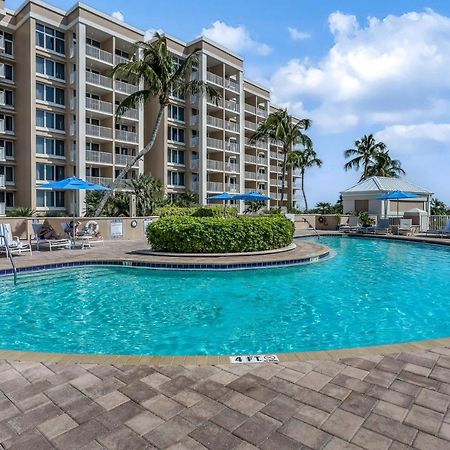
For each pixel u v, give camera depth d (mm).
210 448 2639
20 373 3809
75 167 30734
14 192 30328
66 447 2646
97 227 16750
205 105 39438
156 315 7121
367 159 48750
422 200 33094
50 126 30438
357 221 27188
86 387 3512
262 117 51375
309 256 12727
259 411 3104
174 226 12711
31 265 10445
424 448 2631
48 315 7098
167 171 38281
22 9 29484
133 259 11602
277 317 7031
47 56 29844
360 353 4305
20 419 2992
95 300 8125
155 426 2896
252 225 13133
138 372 3832
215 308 7586
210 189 40719
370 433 2801
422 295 8688
